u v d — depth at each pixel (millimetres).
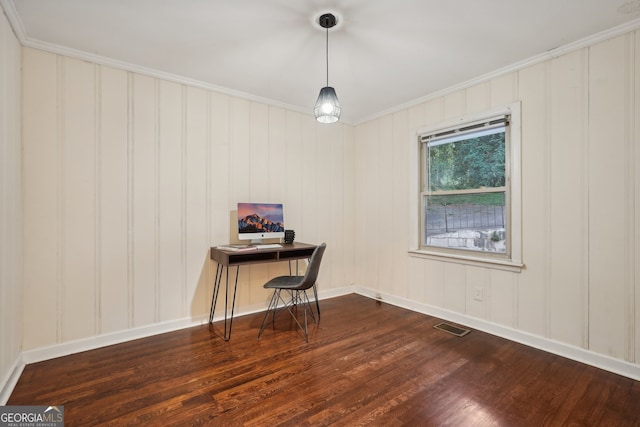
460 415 1612
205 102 2912
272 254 2871
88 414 1606
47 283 2205
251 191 3195
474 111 2803
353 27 2025
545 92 2352
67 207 2279
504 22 1959
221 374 2002
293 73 2693
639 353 1943
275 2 1780
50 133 2215
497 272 2643
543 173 2363
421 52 2338
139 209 2580
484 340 2537
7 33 1809
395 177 3531
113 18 1922
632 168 1969
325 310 3324
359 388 1852
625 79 1989
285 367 2094
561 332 2275
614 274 2041
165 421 1560
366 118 3869
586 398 1755
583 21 1941
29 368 2062
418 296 3293
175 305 2758
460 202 2980
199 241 2883
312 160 3666
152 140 2639
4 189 1738
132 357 2227
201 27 2023
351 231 4051
